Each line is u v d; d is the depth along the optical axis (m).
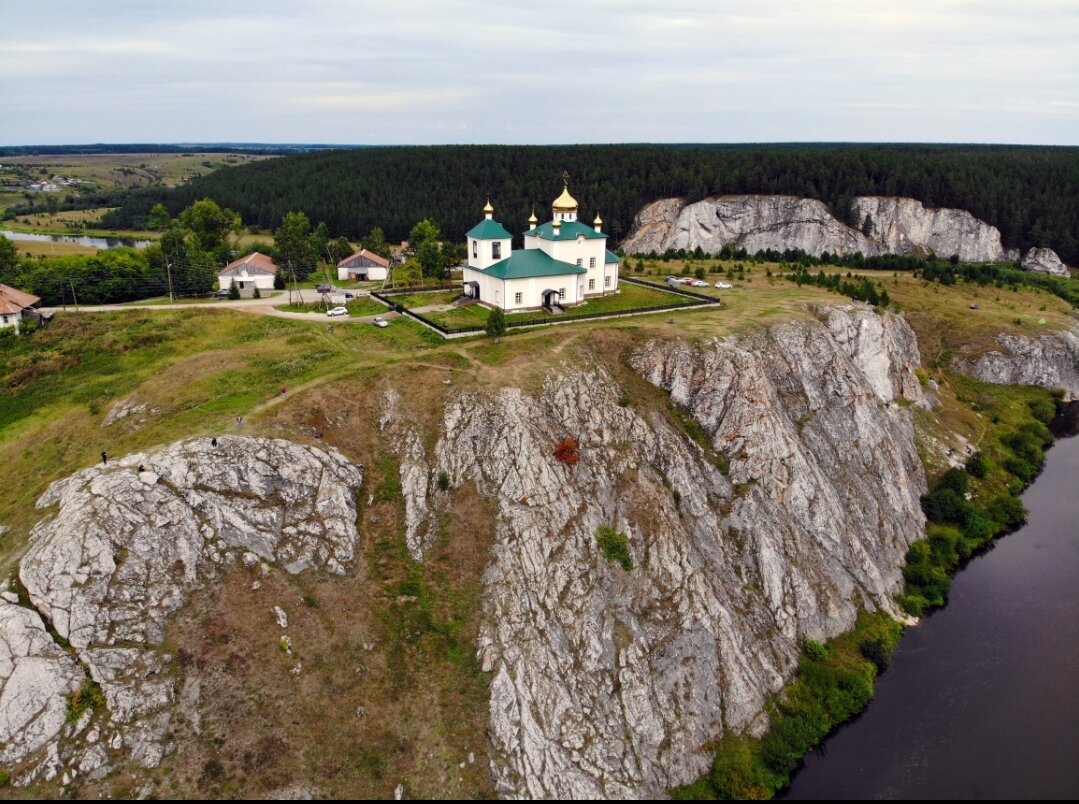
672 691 52.84
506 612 52.38
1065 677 61.25
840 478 76.38
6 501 59.00
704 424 73.50
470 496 60.16
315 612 50.25
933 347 125.81
